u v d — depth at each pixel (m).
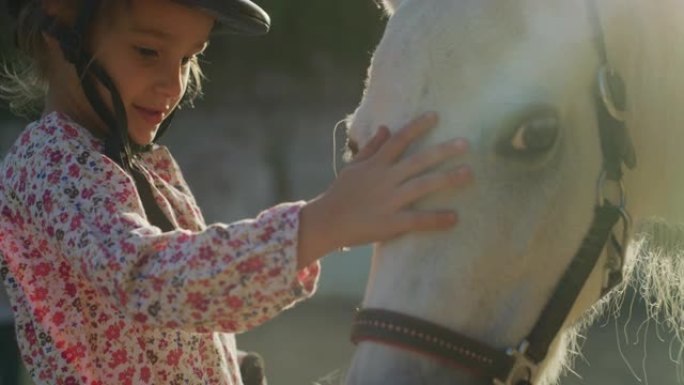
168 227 2.39
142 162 2.52
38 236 2.31
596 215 2.15
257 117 14.10
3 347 5.04
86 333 2.30
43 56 2.47
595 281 2.24
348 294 9.31
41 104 2.96
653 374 7.13
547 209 2.08
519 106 2.05
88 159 2.25
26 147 2.33
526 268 2.07
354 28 14.16
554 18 2.15
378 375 2.00
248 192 12.98
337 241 2.01
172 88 2.39
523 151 2.05
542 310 2.11
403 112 2.09
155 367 2.33
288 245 2.01
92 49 2.35
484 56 2.08
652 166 2.32
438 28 2.12
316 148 13.54
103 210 2.16
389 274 2.04
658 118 2.27
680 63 2.26
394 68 2.13
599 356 7.59
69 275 2.30
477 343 2.03
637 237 2.52
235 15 2.43
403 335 2.00
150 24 2.34
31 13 2.43
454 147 2.00
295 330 8.70
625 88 2.19
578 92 2.14
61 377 2.28
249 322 2.05
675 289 2.62
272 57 14.45
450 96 2.07
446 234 2.02
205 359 2.42
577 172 2.13
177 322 2.05
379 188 2.00
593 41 2.17
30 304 2.30
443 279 2.01
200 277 2.02
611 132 2.16
